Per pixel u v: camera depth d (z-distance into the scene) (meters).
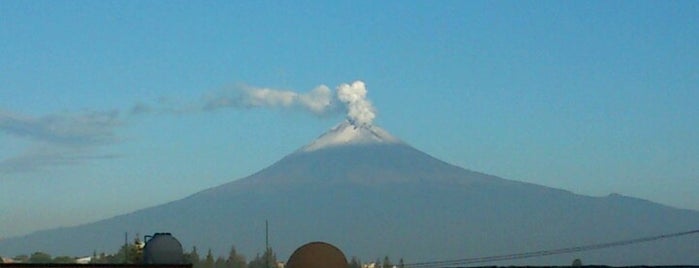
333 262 60.28
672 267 101.25
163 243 69.00
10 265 59.22
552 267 110.31
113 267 63.00
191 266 65.44
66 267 60.84
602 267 105.38
